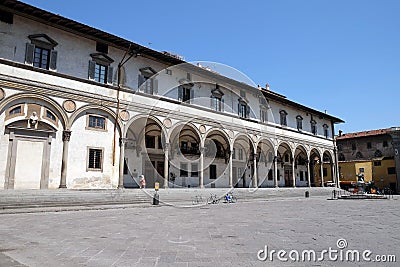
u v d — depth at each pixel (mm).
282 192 32812
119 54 24297
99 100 22531
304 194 35781
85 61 22406
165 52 27188
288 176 44062
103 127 22797
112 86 23344
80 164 21391
